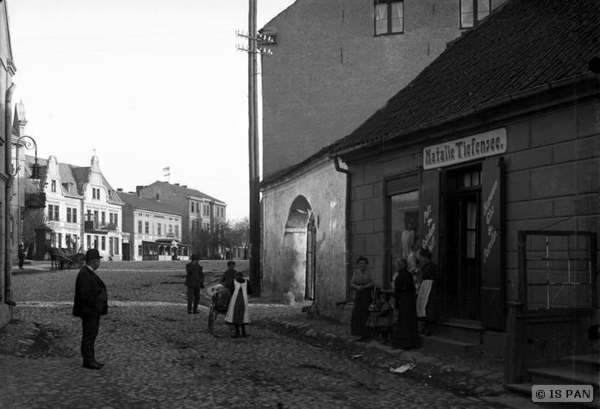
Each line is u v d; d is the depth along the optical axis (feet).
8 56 52.90
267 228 86.58
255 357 36.68
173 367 32.83
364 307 40.88
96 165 287.89
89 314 32.30
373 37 85.71
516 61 37.35
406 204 43.50
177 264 171.42
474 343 34.65
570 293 28.81
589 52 29.96
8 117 52.19
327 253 56.54
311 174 62.95
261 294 85.97
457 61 48.08
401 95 52.70
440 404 25.36
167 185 366.02
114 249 297.53
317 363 34.99
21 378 29.01
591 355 27.14
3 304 48.83
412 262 41.93
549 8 42.80
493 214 33.60
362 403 25.45
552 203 30.19
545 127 30.81
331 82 86.28
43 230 206.80
